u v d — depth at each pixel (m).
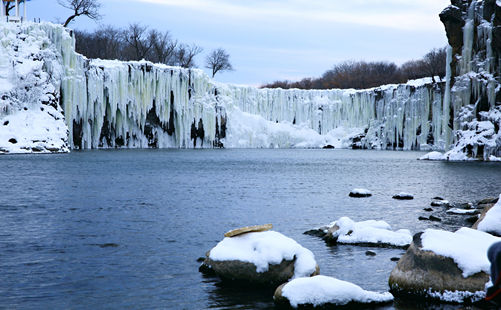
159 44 109.94
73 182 26.86
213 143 85.81
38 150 54.41
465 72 56.44
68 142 62.88
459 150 54.81
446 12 57.47
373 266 10.83
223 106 86.69
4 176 29.30
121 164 40.97
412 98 84.88
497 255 4.45
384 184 28.81
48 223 15.34
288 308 8.28
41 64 58.72
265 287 9.43
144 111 75.00
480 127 53.75
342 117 99.31
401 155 67.31
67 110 62.84
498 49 53.88
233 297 8.84
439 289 8.57
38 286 9.30
